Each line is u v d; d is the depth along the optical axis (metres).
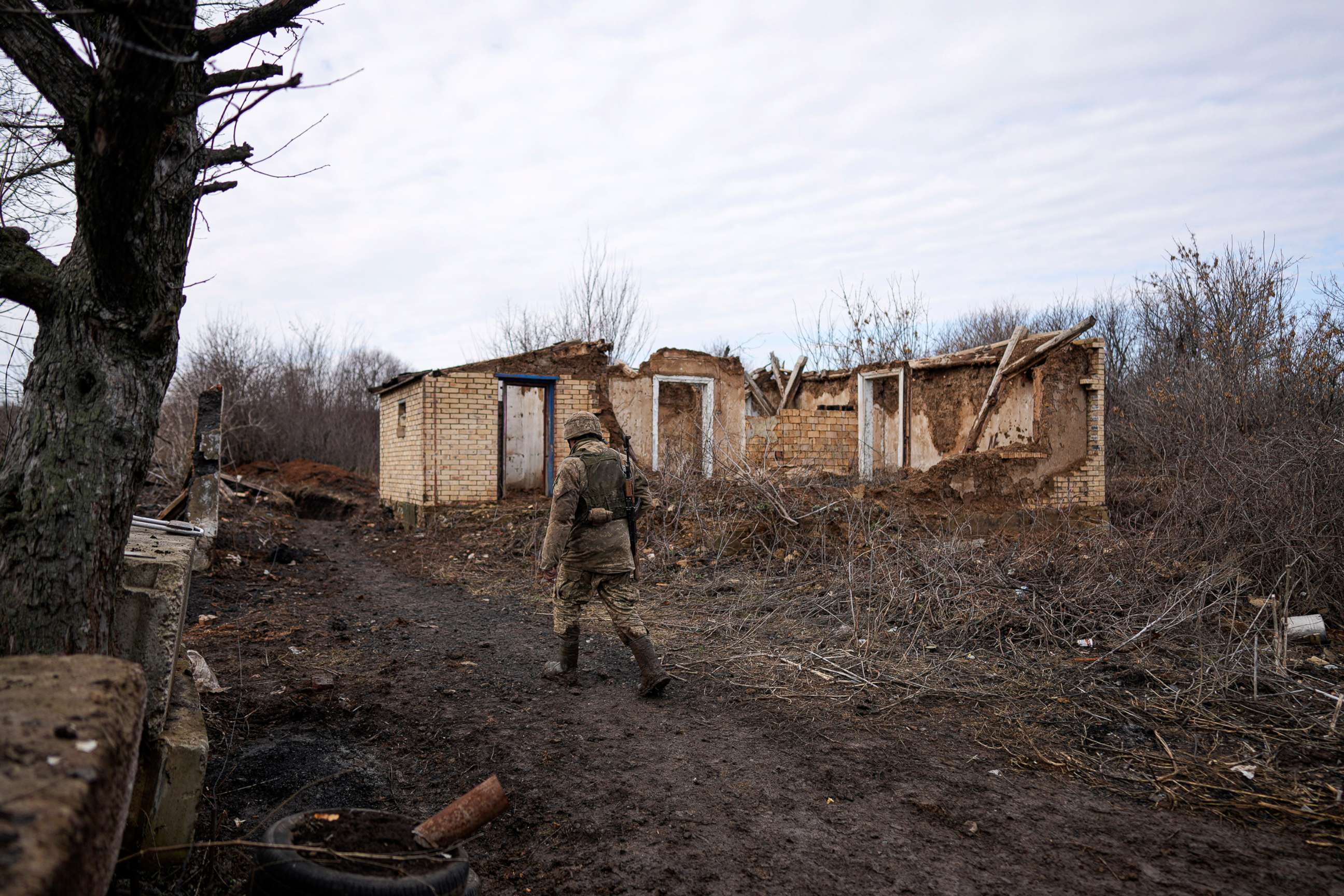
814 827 3.41
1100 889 2.89
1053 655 5.92
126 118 2.05
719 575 9.09
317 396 28.22
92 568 2.39
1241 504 7.43
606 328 23.28
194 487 8.85
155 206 2.41
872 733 4.54
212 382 23.36
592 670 5.83
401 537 13.34
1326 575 6.80
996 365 13.62
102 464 2.41
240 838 3.16
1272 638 6.06
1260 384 10.33
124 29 1.96
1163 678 5.35
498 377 14.45
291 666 5.68
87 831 1.19
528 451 16.06
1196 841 3.25
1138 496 11.94
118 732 1.52
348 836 2.40
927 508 11.42
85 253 2.46
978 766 4.07
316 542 13.33
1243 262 14.10
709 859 3.16
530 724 4.64
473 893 2.45
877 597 7.28
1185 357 13.68
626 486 5.41
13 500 2.34
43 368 2.43
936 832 3.36
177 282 2.59
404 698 5.03
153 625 2.91
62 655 2.03
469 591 9.13
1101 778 3.90
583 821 3.48
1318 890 2.87
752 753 4.25
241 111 2.34
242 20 2.63
